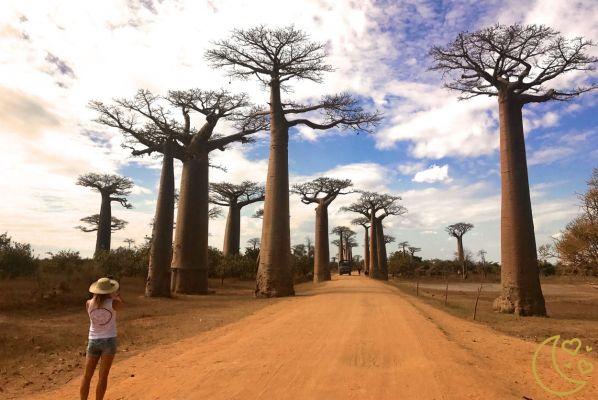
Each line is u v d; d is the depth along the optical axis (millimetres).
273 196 24531
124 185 54406
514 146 19188
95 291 5531
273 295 23203
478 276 73750
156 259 22734
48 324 12672
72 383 6566
